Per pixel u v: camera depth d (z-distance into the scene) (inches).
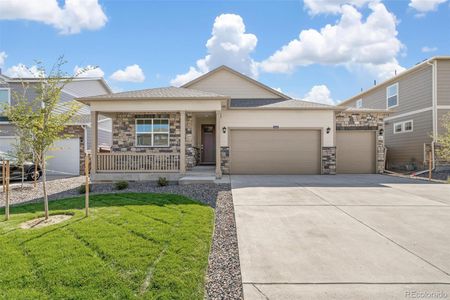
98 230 175.6
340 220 205.5
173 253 141.7
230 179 429.4
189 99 421.1
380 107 768.9
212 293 111.4
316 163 517.0
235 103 550.9
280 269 129.0
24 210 239.1
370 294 108.0
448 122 495.5
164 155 435.8
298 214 222.5
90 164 467.8
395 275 122.7
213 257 145.6
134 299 102.1
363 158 537.6
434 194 306.7
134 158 444.5
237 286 116.5
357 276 122.0
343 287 113.2
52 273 118.9
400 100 681.6
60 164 588.1
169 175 423.8
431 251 148.9
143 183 406.0
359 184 380.8
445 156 484.1
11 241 157.1
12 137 580.1
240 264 134.7
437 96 566.3
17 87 580.7
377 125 535.2
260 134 514.0
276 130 514.6
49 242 154.4
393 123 708.7
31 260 132.0
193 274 121.3
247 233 178.2
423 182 406.3
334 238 168.4
